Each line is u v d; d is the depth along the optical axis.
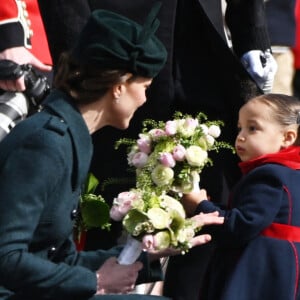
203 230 19.27
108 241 21.12
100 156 21.27
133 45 16.55
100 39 16.47
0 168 16.06
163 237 16.83
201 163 17.94
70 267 16.36
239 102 21.27
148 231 16.83
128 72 16.62
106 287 16.69
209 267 19.78
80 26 20.77
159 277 17.36
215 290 19.44
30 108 18.39
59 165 16.08
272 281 19.09
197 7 21.19
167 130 18.09
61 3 20.80
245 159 19.95
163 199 17.12
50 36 20.97
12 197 15.87
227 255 19.44
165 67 21.09
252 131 19.86
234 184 21.84
